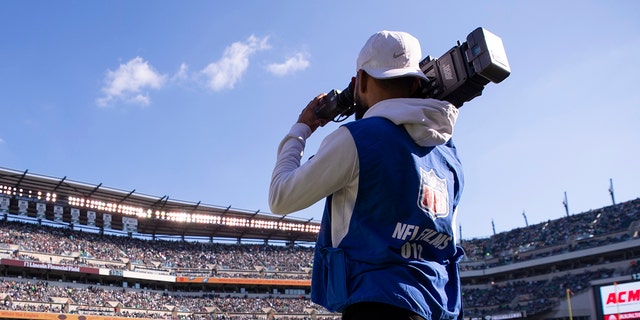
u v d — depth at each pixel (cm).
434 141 286
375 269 266
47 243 6850
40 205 6888
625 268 7231
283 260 8588
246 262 8325
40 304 6053
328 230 295
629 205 8238
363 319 258
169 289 7644
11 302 5859
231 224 8175
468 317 8112
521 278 8331
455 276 307
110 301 6688
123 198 7356
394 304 253
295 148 319
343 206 279
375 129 273
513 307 7756
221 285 7900
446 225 288
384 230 270
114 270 6900
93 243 7375
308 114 351
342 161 266
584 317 6944
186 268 7806
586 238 7925
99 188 7088
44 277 6594
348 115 351
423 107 280
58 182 6844
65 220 7375
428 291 270
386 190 266
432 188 284
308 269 8438
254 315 7525
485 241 9488
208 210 8006
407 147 276
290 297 8088
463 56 296
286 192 275
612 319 4769
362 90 314
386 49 302
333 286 276
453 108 292
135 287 7306
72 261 6819
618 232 7731
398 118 278
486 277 8669
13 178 6606
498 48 291
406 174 271
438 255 291
